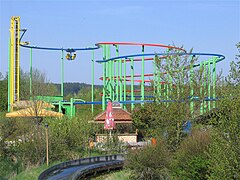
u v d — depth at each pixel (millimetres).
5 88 94750
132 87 72250
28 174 29266
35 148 34375
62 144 37969
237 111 15078
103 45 76625
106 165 35844
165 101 35344
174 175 24812
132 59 72375
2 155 33969
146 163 27516
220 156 15516
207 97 37469
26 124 41594
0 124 37469
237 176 15000
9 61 77062
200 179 22000
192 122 34781
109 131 50125
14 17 77625
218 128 15703
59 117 44125
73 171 32656
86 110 86062
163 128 34000
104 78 74562
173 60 37500
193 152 23953
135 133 52250
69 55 83812
